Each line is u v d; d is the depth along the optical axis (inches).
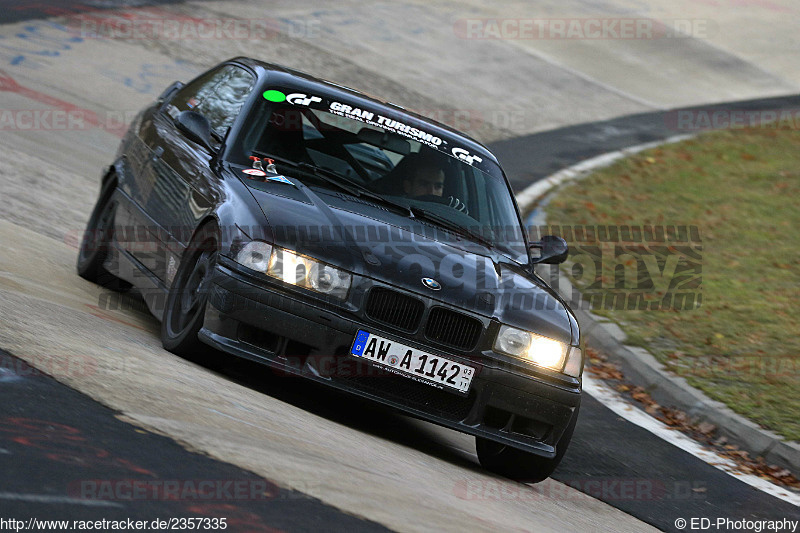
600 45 3826.3
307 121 840.9
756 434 990.4
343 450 591.5
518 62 3376.0
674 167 2539.4
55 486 407.8
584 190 2191.2
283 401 700.7
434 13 3710.6
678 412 1080.2
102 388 550.3
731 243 1897.1
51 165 1451.8
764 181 2463.1
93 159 1576.0
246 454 506.0
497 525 535.2
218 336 677.3
